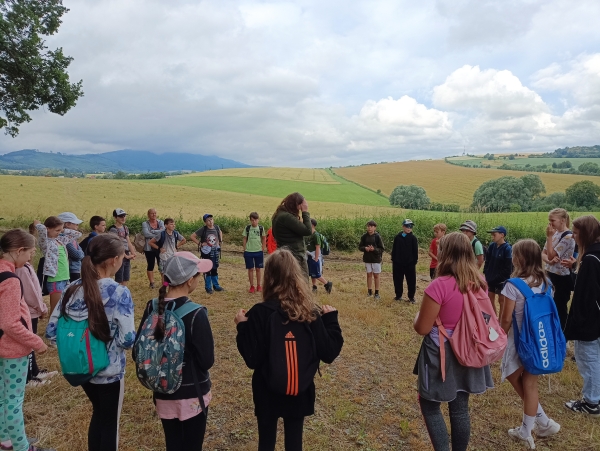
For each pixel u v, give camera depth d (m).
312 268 8.83
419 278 11.65
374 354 5.61
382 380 4.82
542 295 3.43
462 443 2.87
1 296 2.75
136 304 8.02
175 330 2.41
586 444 3.61
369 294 9.04
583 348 4.09
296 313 2.41
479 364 2.76
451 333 2.84
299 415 2.49
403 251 8.38
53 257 5.78
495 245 6.57
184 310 2.48
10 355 2.87
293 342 2.40
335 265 13.91
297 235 5.21
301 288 2.49
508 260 6.39
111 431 2.64
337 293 9.16
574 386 4.75
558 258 5.40
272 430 2.57
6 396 2.91
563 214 5.42
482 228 19.22
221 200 44.78
